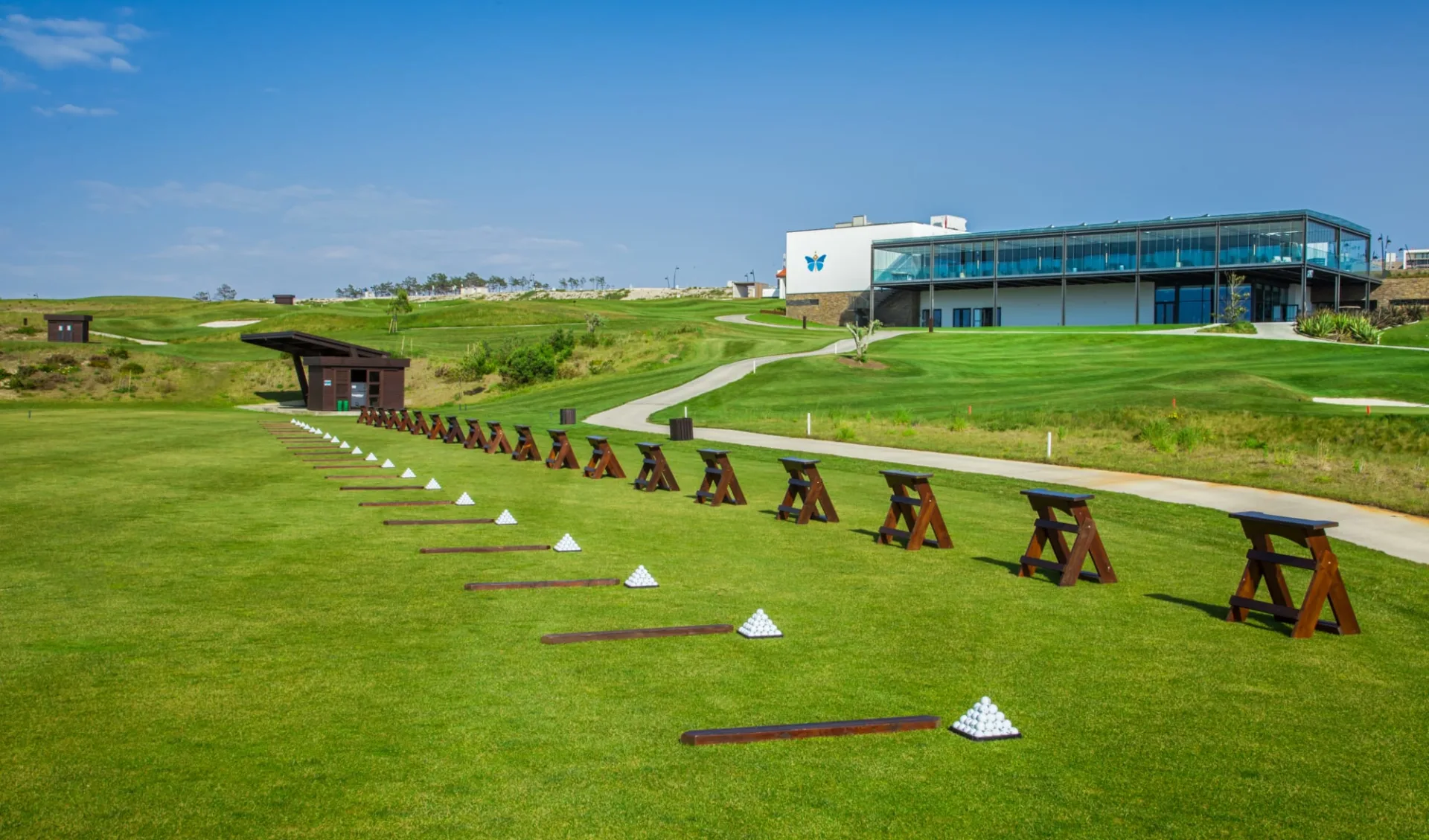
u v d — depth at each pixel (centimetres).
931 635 865
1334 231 8488
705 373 5728
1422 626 932
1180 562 1230
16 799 502
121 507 1508
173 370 6712
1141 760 596
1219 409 3484
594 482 1991
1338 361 5122
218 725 608
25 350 6575
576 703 665
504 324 10950
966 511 1659
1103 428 3331
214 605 909
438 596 965
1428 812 534
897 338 7344
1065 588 1066
